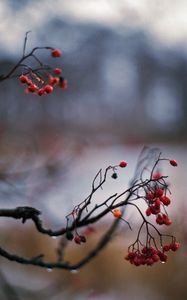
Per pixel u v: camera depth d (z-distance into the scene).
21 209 2.66
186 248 6.74
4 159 6.05
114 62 21.56
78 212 2.65
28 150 6.31
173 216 6.61
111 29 16.44
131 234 6.95
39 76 2.75
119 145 25.16
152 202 2.58
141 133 28.48
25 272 8.03
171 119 30.83
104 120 25.66
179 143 28.81
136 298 9.09
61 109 15.37
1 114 8.33
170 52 23.53
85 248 8.62
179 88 29.58
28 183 6.19
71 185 8.66
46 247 8.59
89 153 11.08
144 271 9.41
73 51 13.48
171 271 9.27
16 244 8.54
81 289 8.15
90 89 20.66
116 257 9.14
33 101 12.38
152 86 28.17
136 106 28.91
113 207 2.58
